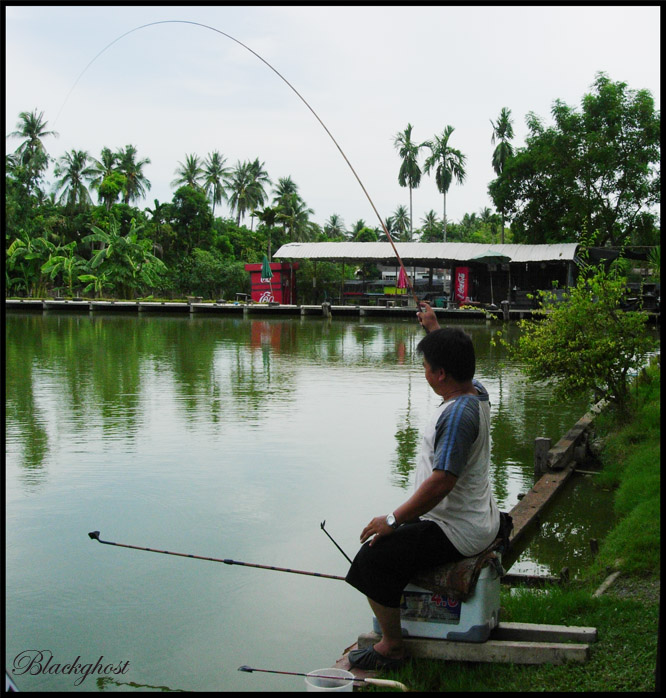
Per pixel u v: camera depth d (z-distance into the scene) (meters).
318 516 5.82
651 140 31.72
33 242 45.91
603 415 8.56
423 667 2.93
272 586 4.54
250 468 7.24
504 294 36.06
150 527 5.55
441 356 2.88
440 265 36.69
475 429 2.76
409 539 2.82
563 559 5.07
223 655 3.70
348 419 9.84
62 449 8.00
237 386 12.92
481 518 2.84
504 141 43.69
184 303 39.97
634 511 5.19
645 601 3.74
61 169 52.44
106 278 44.50
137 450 7.97
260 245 62.12
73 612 4.18
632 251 30.78
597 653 2.98
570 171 32.41
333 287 41.72
